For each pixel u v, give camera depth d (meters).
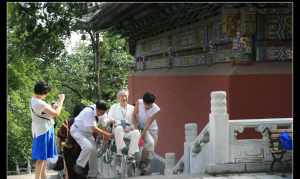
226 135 9.01
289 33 10.75
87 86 28.72
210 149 9.18
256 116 10.61
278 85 10.66
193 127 10.49
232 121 9.06
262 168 9.03
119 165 9.84
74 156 9.37
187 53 13.39
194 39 12.88
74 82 28.58
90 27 12.41
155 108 10.35
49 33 11.16
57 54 12.22
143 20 12.94
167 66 14.89
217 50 11.56
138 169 10.12
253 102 10.59
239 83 10.53
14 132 17.03
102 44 24.89
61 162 9.73
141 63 17.91
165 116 14.49
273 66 10.70
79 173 9.19
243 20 10.42
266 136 9.16
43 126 8.23
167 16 11.63
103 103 9.23
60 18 10.77
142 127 10.29
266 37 10.70
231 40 10.78
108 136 9.49
